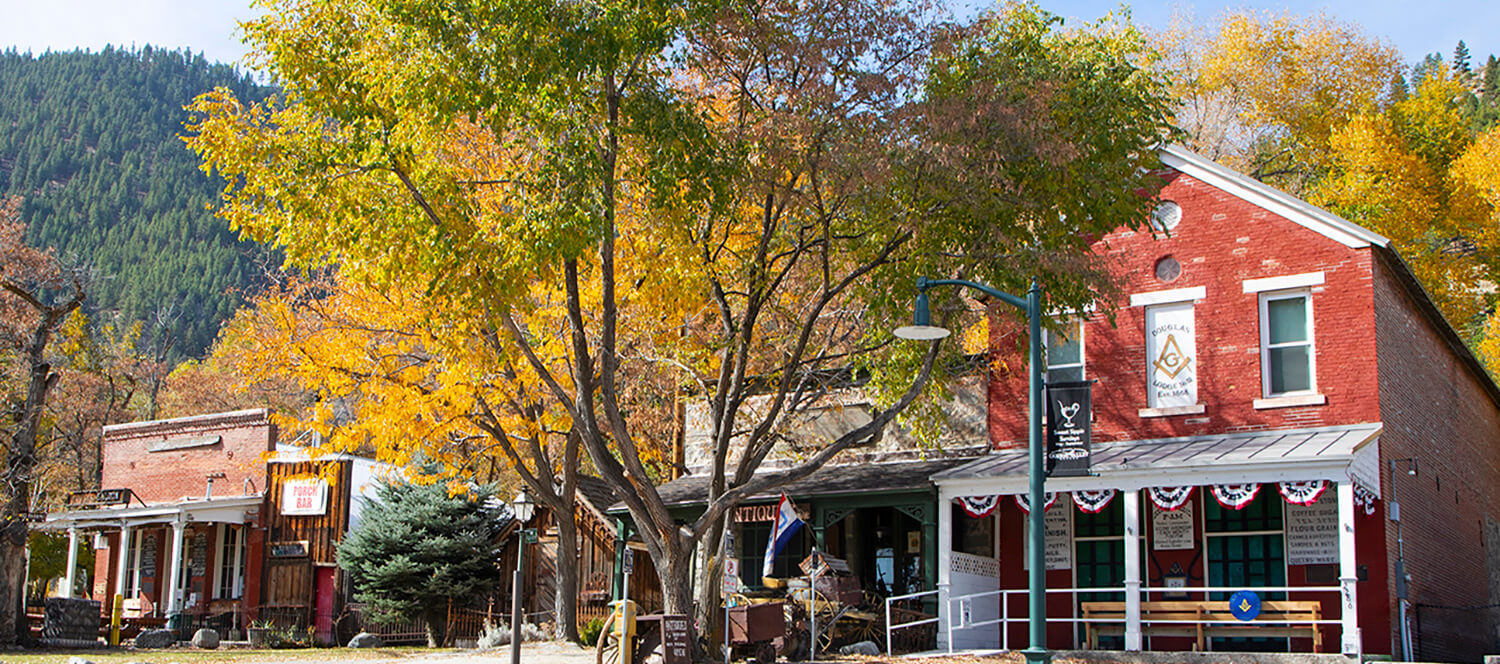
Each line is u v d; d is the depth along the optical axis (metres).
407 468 23.84
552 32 15.45
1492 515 27.36
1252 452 18.59
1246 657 17.14
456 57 15.29
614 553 28.56
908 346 18.22
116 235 198.00
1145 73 18.80
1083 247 17.62
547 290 19.23
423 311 18.30
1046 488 19.80
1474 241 40.19
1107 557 21.72
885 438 24.20
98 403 47.59
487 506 31.81
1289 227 20.83
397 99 15.67
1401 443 20.58
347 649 27.22
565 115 15.62
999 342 23.05
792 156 17.12
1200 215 21.66
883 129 16.97
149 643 28.64
